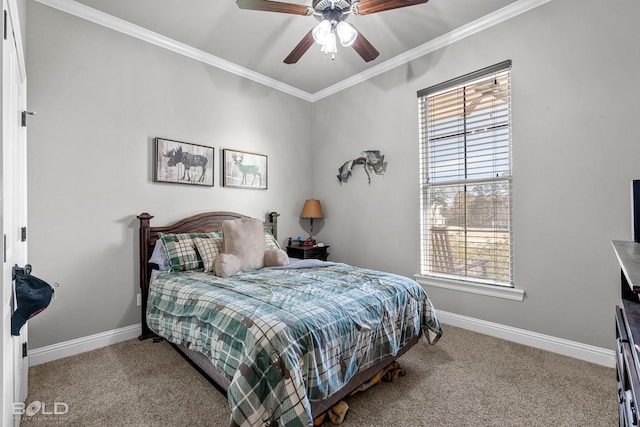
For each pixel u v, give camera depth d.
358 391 1.83
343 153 3.90
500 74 2.64
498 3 2.47
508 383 1.92
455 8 2.52
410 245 3.24
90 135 2.48
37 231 2.24
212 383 1.80
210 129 3.26
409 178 3.24
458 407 1.69
